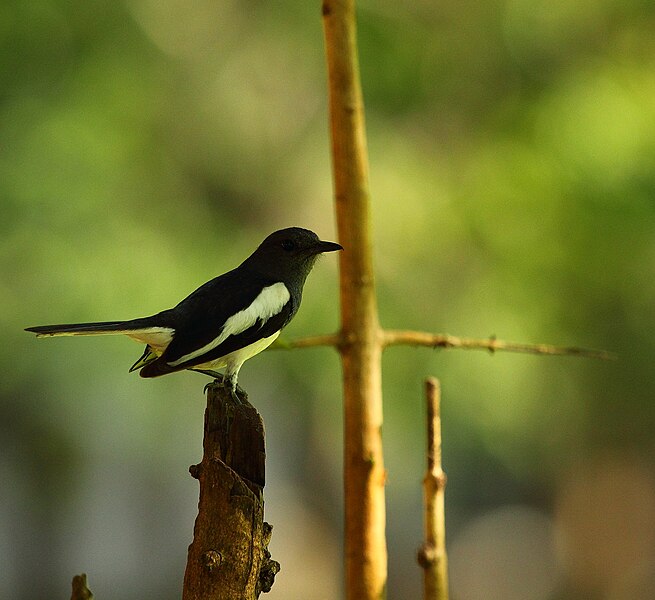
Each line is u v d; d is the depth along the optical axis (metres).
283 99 17.88
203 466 4.70
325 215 18.09
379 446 4.95
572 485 27.28
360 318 5.02
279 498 22.27
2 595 24.56
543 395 18.09
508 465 21.12
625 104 16.47
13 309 15.41
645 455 25.69
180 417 18.89
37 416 20.48
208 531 4.62
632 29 17.48
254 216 17.83
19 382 17.44
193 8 17.14
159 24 16.95
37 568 24.80
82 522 24.75
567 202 16.62
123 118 16.03
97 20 16.31
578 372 19.16
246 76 17.70
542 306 17.20
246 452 5.10
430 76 17.61
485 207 16.70
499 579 31.73
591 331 18.39
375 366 5.02
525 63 17.47
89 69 16.02
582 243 16.83
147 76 16.66
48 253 15.21
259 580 4.78
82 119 15.55
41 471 22.72
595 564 28.55
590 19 17.44
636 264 17.33
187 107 17.17
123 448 22.92
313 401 19.17
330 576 22.19
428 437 4.42
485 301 16.78
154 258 15.61
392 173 17.03
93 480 23.78
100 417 20.86
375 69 17.23
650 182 16.48
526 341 16.75
